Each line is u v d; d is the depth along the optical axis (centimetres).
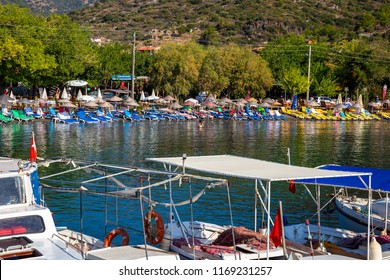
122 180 3444
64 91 8625
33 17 9844
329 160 5003
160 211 2886
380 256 1736
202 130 7600
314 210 3034
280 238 1761
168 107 9900
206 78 11331
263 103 10481
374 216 2514
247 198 3244
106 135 6594
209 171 1847
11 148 5241
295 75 11938
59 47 9719
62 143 5716
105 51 11644
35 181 1781
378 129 8488
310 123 9381
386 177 2355
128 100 9088
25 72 9081
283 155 5266
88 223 2656
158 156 4956
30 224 1588
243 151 5491
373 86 12606
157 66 11238
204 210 2967
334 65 13675
